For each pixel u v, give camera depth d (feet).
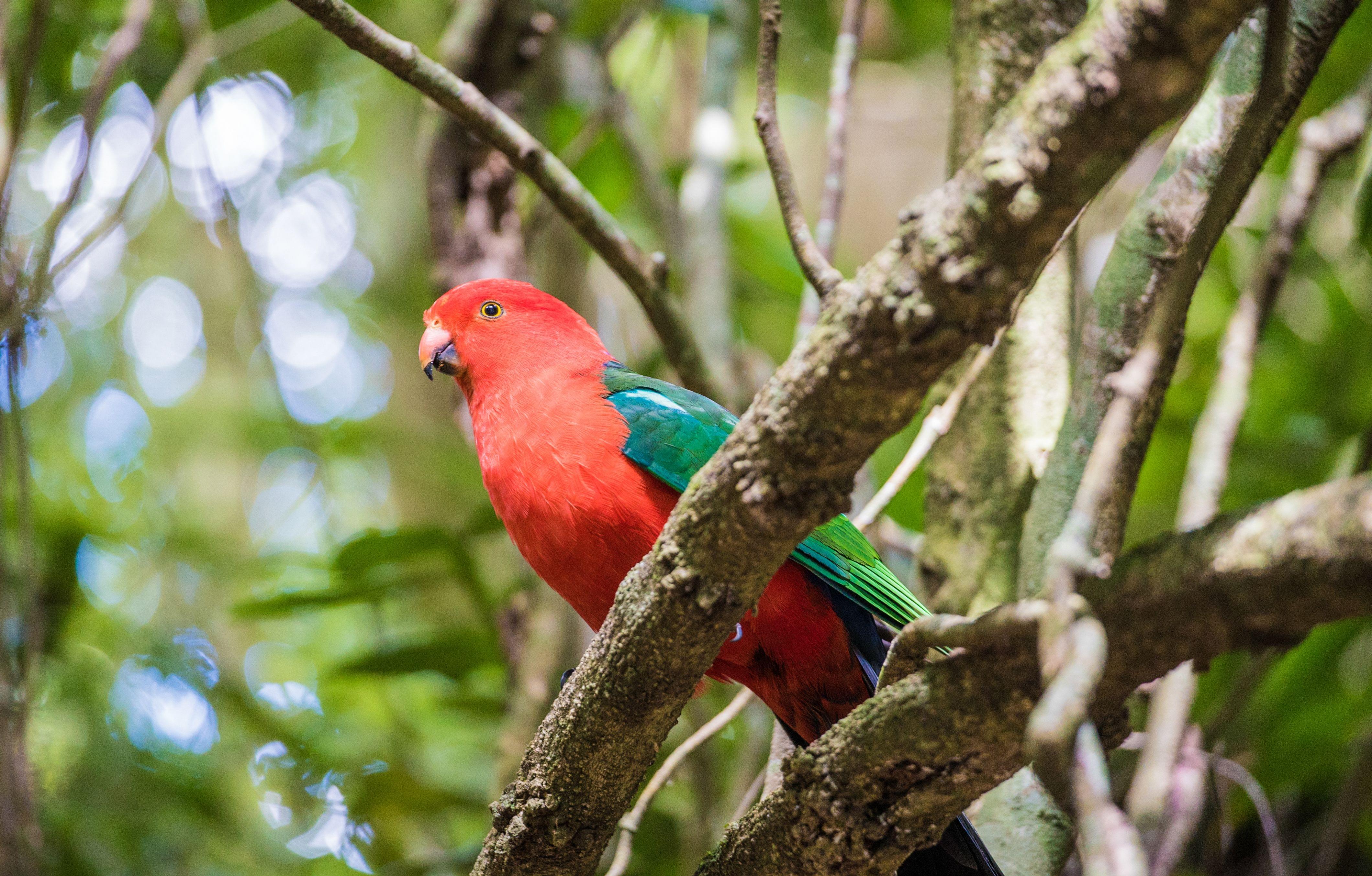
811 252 19.07
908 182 61.00
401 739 41.63
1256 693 35.06
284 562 41.42
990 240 11.35
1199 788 26.58
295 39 48.73
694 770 33.24
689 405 24.38
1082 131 10.74
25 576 28.55
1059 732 9.18
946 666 13.61
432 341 26.99
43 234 29.68
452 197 34.19
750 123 53.11
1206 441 25.41
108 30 40.73
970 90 26.61
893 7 48.26
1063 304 26.84
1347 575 10.23
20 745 25.96
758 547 14.51
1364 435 29.50
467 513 50.39
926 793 15.12
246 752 42.57
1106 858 9.46
